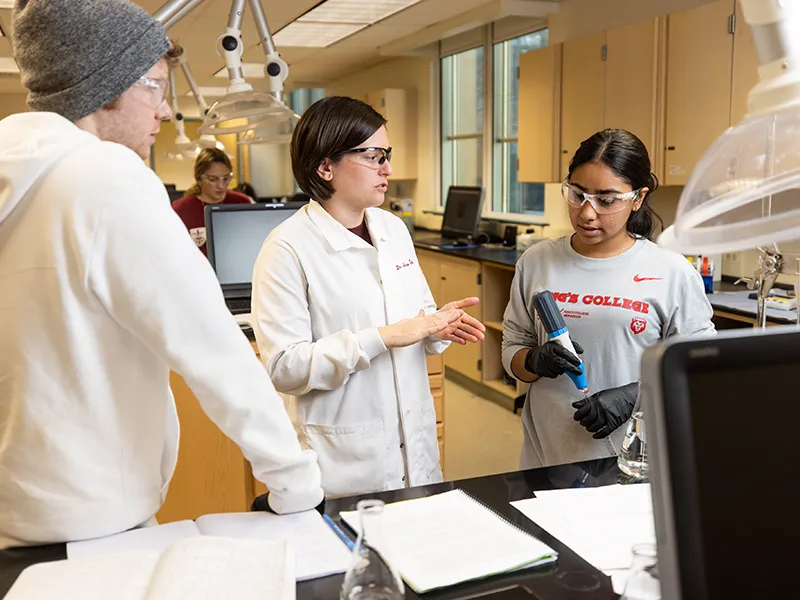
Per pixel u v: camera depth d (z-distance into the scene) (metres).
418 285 1.81
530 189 5.61
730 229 0.88
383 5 4.95
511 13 4.86
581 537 1.11
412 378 1.74
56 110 1.05
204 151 4.27
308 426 1.65
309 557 1.03
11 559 1.02
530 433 1.85
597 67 4.07
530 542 1.07
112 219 0.97
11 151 0.99
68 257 0.98
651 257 1.72
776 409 0.62
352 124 1.59
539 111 4.60
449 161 6.79
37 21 1.02
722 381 0.60
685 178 3.56
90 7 1.02
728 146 0.82
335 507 1.23
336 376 1.55
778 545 0.62
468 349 5.02
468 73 6.36
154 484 1.12
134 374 1.06
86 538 1.06
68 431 1.02
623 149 1.61
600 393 1.62
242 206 3.19
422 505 1.22
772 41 0.78
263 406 1.07
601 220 1.64
